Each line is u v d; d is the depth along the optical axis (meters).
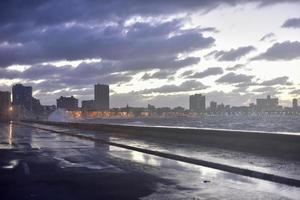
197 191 11.92
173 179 14.12
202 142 27.75
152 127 36.00
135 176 14.81
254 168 15.44
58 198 10.95
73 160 20.05
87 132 48.19
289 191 11.91
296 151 19.20
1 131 57.06
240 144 23.53
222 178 14.34
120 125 44.84
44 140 36.19
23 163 18.80
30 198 10.95
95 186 12.75
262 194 11.46
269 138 21.12
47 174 15.31
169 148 24.48
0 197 11.07
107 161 19.58
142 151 24.33
